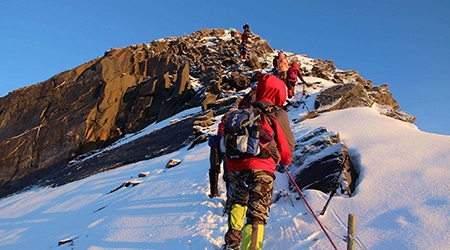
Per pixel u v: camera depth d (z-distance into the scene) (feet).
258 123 11.98
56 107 80.48
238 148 11.66
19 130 80.07
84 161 60.08
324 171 18.15
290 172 20.10
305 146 21.29
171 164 32.63
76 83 83.51
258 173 11.68
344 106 38.52
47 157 69.97
